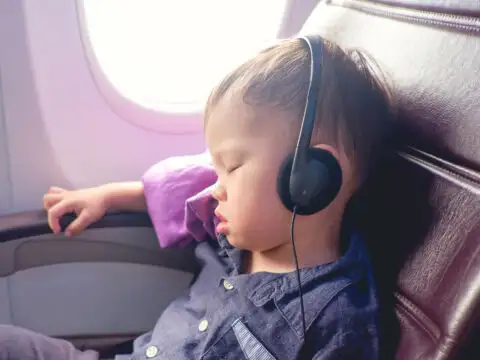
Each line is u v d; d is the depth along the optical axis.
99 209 0.95
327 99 0.68
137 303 1.13
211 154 0.74
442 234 0.62
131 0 1.09
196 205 0.90
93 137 1.10
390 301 0.68
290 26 1.14
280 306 0.73
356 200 0.76
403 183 0.69
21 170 1.07
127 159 1.14
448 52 0.65
